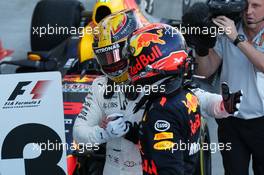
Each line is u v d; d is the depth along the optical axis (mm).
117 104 11164
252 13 13188
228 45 13758
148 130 10023
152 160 9945
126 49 10578
